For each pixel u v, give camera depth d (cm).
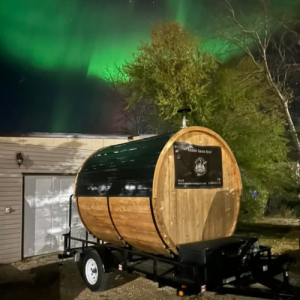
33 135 936
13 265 839
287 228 1338
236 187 652
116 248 646
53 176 975
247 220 1382
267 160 1317
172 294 621
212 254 491
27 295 634
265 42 1331
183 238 556
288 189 1581
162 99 1230
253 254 548
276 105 1411
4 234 856
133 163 597
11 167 883
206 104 1243
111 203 614
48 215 955
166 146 550
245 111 1294
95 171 706
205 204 597
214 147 624
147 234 555
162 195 537
